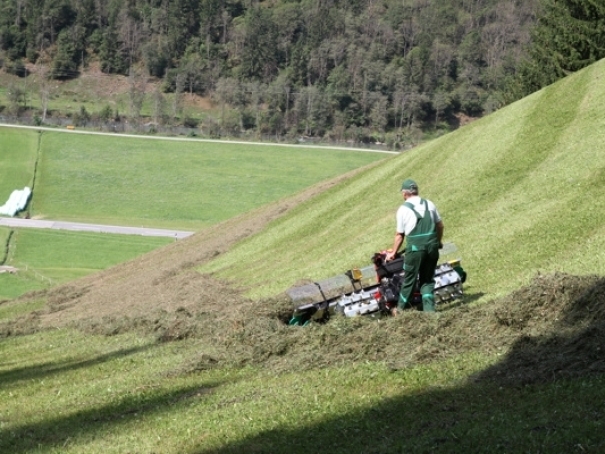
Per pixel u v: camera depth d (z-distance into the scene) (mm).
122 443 10336
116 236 90938
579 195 20938
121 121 183750
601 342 10148
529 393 9359
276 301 16922
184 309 22203
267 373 12641
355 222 31141
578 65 57406
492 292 15852
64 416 12258
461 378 10484
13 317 34250
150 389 12969
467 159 31609
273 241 34344
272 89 199125
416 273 13719
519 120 32375
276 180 136375
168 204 118250
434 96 196500
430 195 29094
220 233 42281
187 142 160000
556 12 62094
